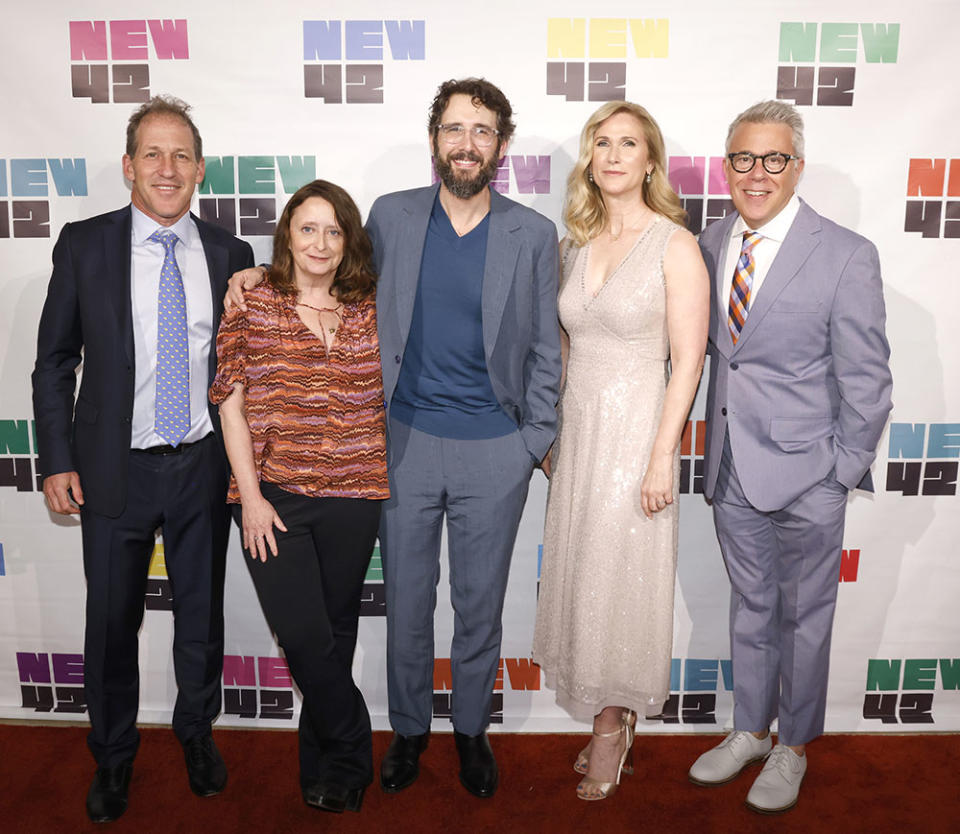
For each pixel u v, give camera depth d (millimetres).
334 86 2541
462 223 2205
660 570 2240
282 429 2051
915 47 2496
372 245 2225
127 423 2191
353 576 2207
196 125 2562
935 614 2764
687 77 2520
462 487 2260
